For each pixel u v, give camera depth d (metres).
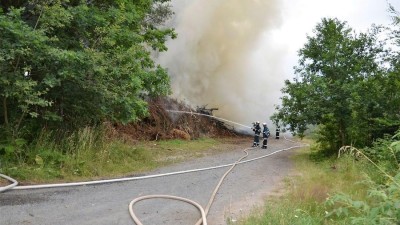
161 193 7.95
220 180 9.83
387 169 8.48
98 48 10.51
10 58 8.25
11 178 7.52
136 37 11.71
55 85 9.38
